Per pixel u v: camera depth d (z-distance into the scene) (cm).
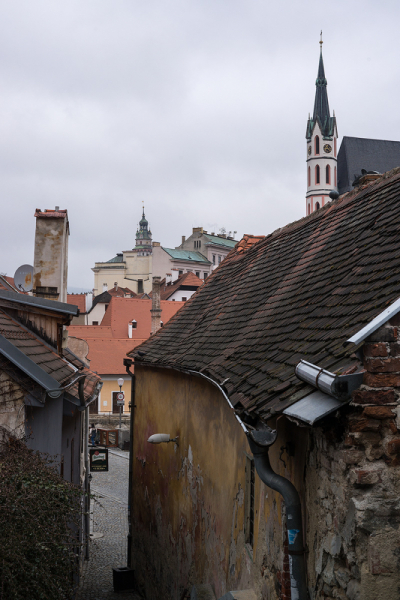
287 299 669
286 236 981
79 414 1486
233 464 717
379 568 321
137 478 1456
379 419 332
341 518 345
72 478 1313
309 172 8050
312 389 380
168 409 1178
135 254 10750
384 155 7769
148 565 1282
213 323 960
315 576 392
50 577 560
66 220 1477
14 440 714
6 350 759
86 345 1769
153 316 3538
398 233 502
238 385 540
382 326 335
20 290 1419
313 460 402
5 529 530
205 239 9800
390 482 329
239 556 665
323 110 7981
